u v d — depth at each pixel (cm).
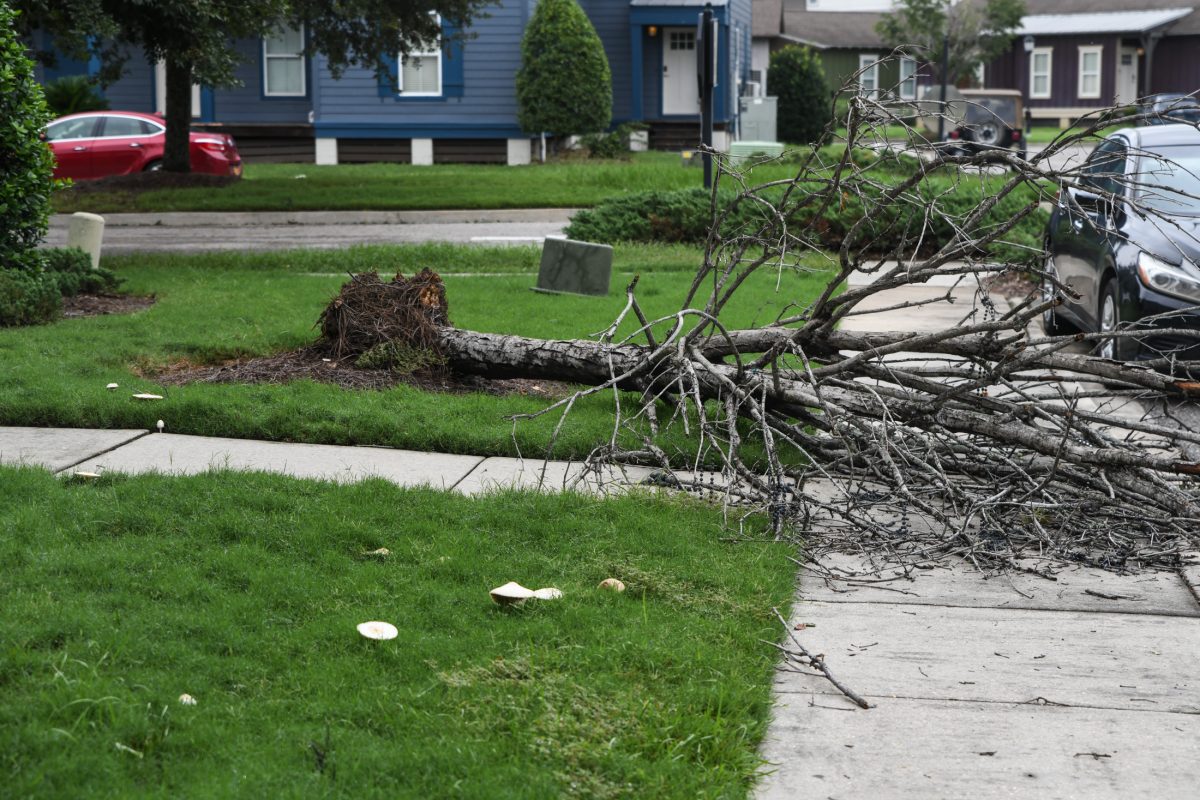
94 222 1269
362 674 392
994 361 622
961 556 554
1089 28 5991
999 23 5309
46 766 322
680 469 678
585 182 2419
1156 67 6275
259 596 452
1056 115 6191
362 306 870
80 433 712
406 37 2319
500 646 420
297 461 664
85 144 2488
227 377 836
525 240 1775
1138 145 1010
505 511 560
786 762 361
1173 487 608
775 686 414
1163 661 437
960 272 583
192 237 1830
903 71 5531
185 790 318
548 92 3105
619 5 3644
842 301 634
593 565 503
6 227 1048
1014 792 345
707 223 1727
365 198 2183
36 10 1341
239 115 3309
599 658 410
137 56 3291
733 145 2606
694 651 420
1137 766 360
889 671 427
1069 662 436
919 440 592
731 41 3922
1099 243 962
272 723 357
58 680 365
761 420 588
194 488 568
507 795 323
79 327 983
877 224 1543
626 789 334
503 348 809
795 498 576
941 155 581
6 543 489
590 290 1224
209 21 1519
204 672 389
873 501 620
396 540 522
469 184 2420
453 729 359
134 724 346
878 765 359
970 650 446
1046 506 569
